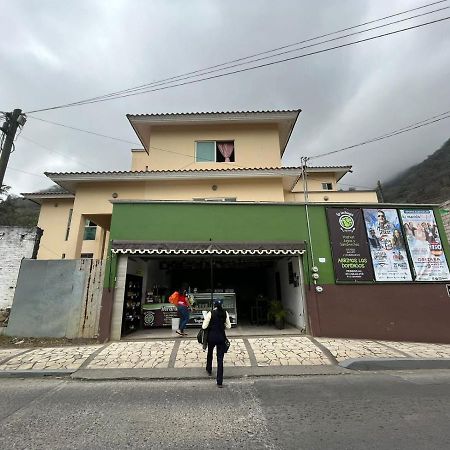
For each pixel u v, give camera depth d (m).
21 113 10.35
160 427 4.05
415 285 10.00
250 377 6.39
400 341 9.41
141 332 10.49
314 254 10.22
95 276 9.73
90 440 3.71
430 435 3.76
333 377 6.37
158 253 9.74
